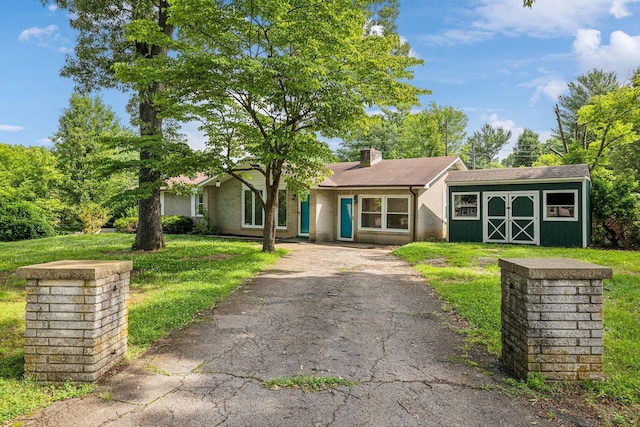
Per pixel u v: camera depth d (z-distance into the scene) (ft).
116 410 10.56
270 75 30.91
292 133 35.47
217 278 28.22
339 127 36.58
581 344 11.77
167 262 36.32
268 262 36.55
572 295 11.80
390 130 135.54
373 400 11.13
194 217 83.61
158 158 40.68
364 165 71.46
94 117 99.45
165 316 19.07
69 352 12.09
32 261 37.04
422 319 19.29
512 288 12.94
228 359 14.28
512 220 53.57
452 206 57.82
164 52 43.55
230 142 41.11
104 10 42.86
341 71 33.94
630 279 26.43
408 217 57.98
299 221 65.36
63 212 93.09
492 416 10.21
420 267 33.50
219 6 31.04
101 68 44.27
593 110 76.23
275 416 10.28
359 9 34.86
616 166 96.12
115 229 89.10
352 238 62.49
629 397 10.88
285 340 16.34
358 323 18.69
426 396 11.36
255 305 21.90
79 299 12.12
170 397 11.32
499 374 12.84
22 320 18.48
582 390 11.38
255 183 69.00
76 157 96.07
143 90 41.83
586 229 49.16
